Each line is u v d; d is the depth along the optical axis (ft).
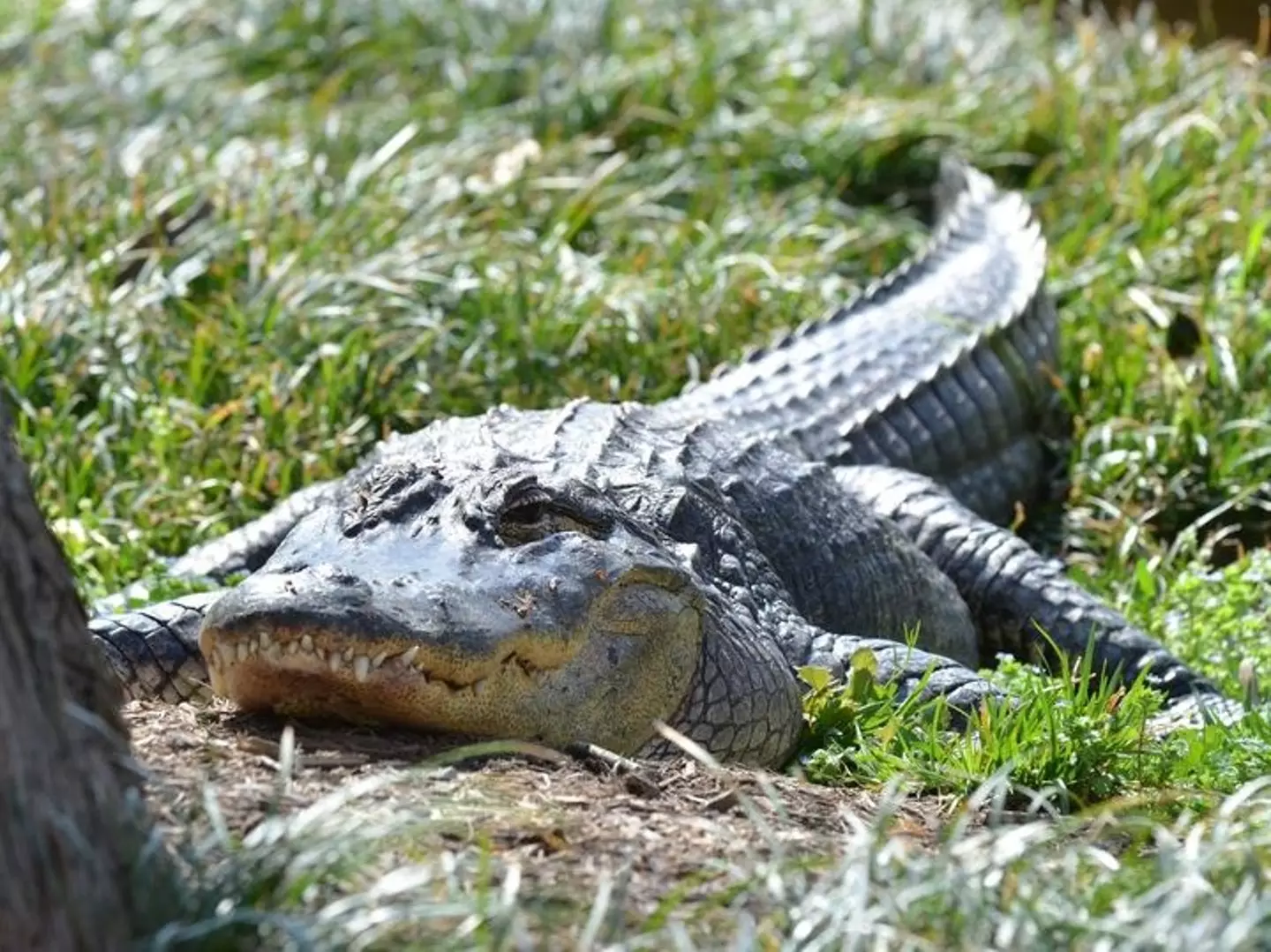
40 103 60.08
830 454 37.78
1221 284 47.80
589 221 52.80
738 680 26.68
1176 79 59.88
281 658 22.30
